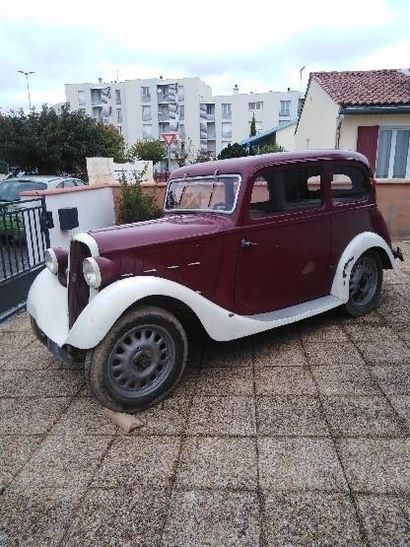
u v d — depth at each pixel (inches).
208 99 2578.7
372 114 459.2
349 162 152.2
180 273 117.6
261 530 73.0
